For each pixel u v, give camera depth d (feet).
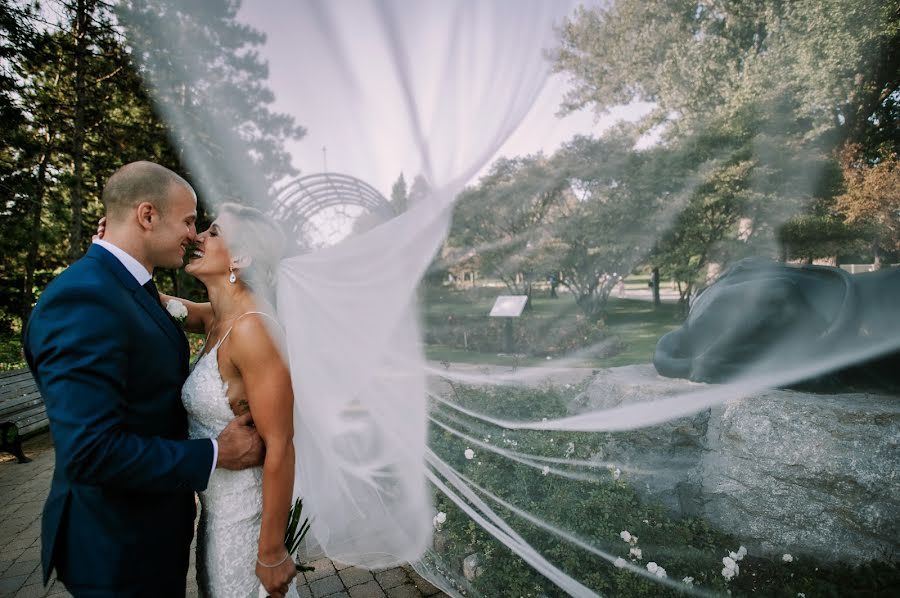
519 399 6.75
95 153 19.22
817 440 6.74
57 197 26.18
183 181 4.16
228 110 3.57
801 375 7.11
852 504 6.59
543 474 6.86
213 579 4.37
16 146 21.58
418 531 6.78
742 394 7.27
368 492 6.39
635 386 7.16
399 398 5.57
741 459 7.29
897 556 6.33
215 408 4.24
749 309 6.87
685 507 7.45
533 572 6.34
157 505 4.07
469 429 6.75
